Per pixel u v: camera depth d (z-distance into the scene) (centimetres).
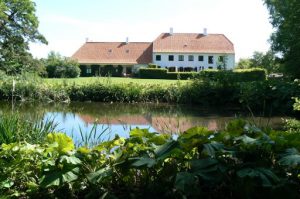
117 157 271
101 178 256
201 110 1638
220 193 259
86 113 1492
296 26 2008
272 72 4206
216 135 273
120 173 275
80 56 5900
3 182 282
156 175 270
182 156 266
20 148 291
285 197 240
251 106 1597
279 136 270
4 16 2984
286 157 241
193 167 248
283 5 2494
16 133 454
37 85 2017
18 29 3102
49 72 3925
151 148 269
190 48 6012
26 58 2941
